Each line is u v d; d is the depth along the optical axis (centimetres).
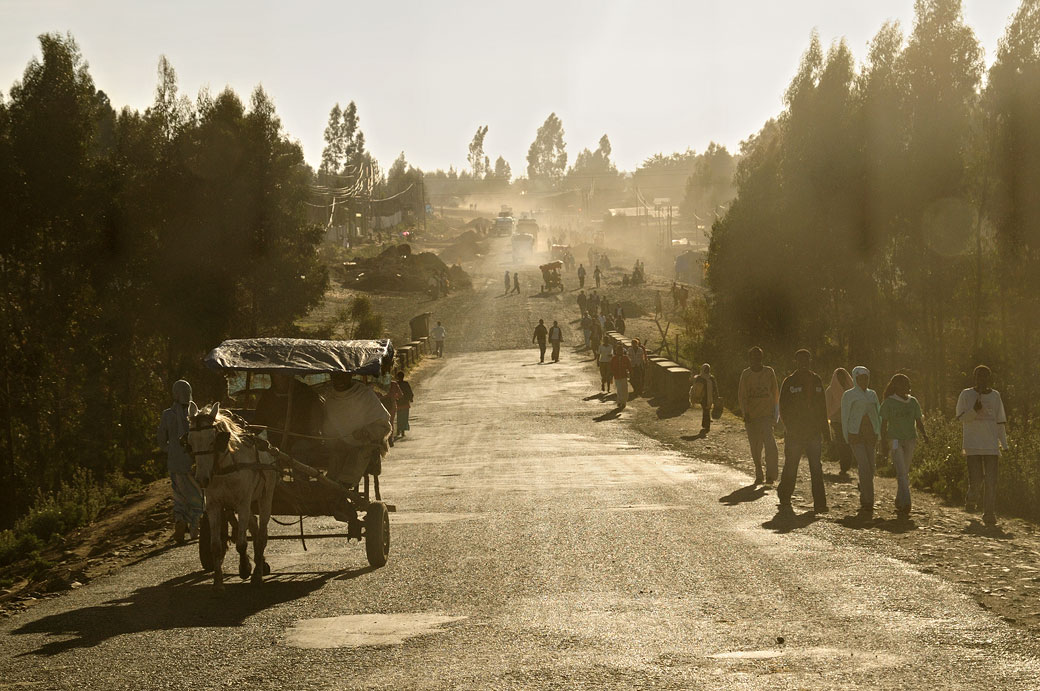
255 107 3566
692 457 2006
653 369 3653
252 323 3469
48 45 3086
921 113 3403
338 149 18450
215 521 893
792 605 772
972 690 557
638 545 1055
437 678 607
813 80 3572
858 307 3534
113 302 3170
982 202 3312
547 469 1844
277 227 3528
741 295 3725
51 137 3012
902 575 872
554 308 7225
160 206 3419
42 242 3070
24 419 2817
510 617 762
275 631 746
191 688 607
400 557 1041
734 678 586
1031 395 2948
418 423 2911
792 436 1277
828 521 1188
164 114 3566
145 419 3070
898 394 1255
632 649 659
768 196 3781
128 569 1077
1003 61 3097
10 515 2700
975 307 3331
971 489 1248
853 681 576
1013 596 786
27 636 770
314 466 988
